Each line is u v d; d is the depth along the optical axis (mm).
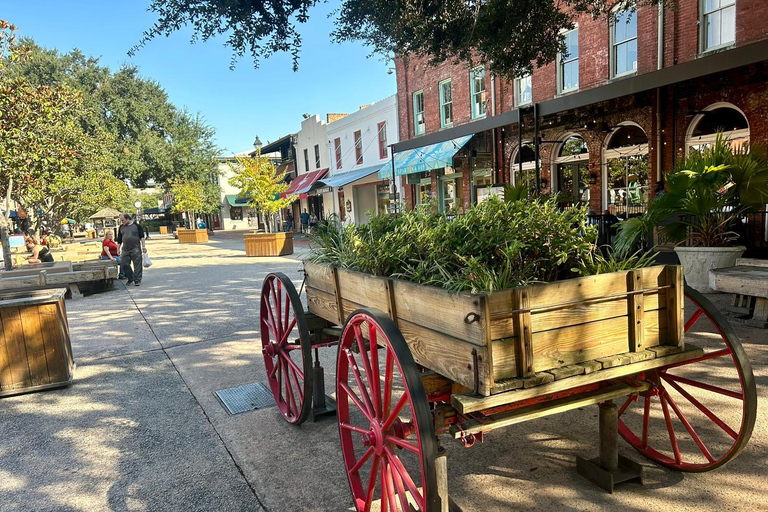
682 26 10828
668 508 2518
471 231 2662
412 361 2043
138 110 35156
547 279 2670
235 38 7012
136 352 5930
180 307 8633
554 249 2629
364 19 7688
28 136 10430
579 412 3768
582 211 2736
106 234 12742
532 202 2936
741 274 5305
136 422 3932
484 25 7320
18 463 3350
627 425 3396
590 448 3201
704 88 10477
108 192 24016
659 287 2441
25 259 14062
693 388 3889
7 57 10703
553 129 14383
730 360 4336
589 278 2260
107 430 3807
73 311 8828
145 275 13523
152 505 2797
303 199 32656
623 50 12289
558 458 3094
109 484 3031
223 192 48969
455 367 2141
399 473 2139
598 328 2320
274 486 2939
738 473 2781
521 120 11422
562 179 14805
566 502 2629
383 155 22891
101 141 23156
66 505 2834
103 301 9734
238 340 6227
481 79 16562
